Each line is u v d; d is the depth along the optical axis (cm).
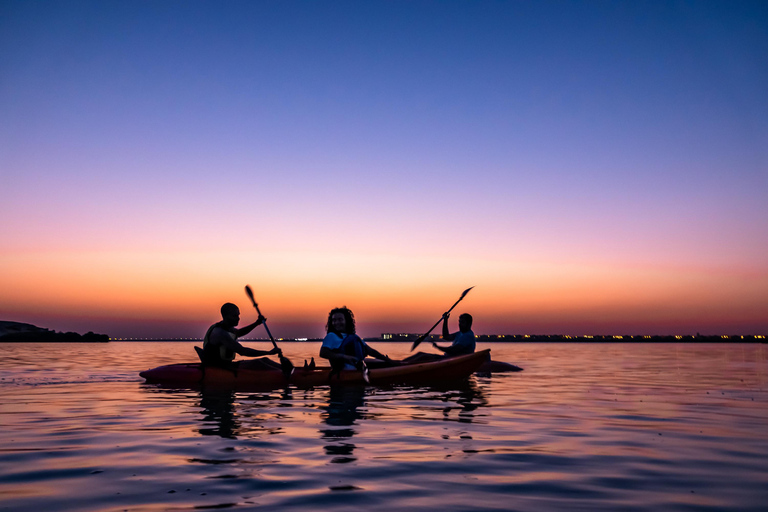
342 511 194
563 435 338
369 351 709
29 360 1302
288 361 659
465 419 399
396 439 322
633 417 413
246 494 212
